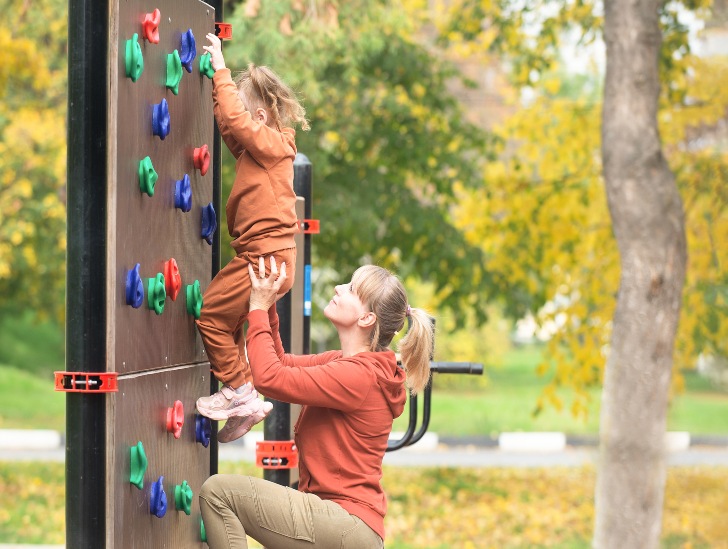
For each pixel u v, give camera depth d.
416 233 13.43
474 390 31.08
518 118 13.55
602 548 8.66
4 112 15.18
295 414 6.01
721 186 11.84
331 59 10.92
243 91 4.00
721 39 11.80
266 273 3.90
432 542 11.91
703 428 23.36
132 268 3.53
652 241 8.48
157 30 3.68
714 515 13.20
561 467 17.02
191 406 4.12
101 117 3.38
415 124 13.25
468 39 13.16
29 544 11.16
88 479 3.37
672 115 11.97
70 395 3.39
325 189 12.38
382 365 3.91
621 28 8.47
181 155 3.97
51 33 13.98
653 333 8.49
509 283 13.72
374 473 3.89
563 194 13.14
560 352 13.22
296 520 3.70
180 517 4.04
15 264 17.91
